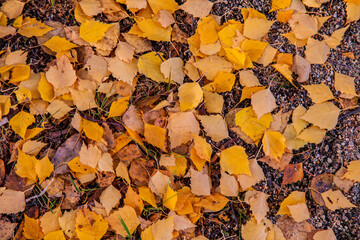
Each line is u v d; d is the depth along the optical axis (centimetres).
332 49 80
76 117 76
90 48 78
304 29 79
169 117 76
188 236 76
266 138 77
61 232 75
